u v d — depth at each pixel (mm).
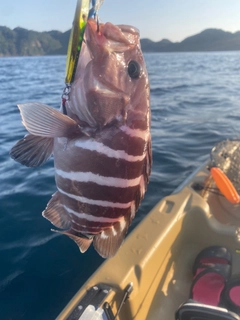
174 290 2613
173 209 2865
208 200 3299
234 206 3385
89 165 1154
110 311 1924
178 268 2785
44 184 4836
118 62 1131
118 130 1137
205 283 2453
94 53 1126
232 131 7613
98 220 1205
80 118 1166
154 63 40031
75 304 1932
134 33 1197
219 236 2850
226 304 2279
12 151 1138
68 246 3525
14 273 3191
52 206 1283
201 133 7484
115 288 2059
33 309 2820
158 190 4641
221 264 2570
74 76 1100
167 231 2604
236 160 3488
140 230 2611
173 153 6113
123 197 1188
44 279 3123
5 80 20328
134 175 1181
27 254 3422
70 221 1265
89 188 1171
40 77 22469
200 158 5840
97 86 1114
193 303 1894
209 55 69438
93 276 2152
